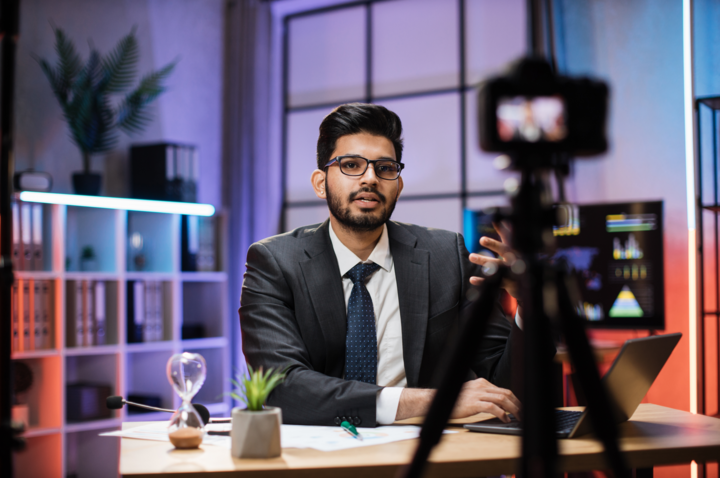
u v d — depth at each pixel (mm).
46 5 3322
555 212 722
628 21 3369
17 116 3152
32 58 3238
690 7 2666
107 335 3107
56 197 2854
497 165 728
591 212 3166
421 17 3922
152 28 3857
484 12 3717
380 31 4062
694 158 2604
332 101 4215
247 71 4180
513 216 718
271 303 1436
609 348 2832
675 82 3256
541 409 661
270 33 4238
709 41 3154
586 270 3162
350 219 1417
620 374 1042
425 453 697
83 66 3477
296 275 1469
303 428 1185
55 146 3312
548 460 653
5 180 947
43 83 3275
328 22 4258
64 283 2902
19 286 2732
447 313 1529
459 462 936
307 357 1407
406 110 3945
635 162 3316
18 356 2662
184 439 1025
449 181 3787
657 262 3037
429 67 3885
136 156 3523
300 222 4293
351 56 4164
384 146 1439
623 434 1120
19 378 2717
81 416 2928
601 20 3422
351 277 1494
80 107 3264
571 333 710
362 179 1401
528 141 710
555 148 713
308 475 906
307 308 1449
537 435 658
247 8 4207
